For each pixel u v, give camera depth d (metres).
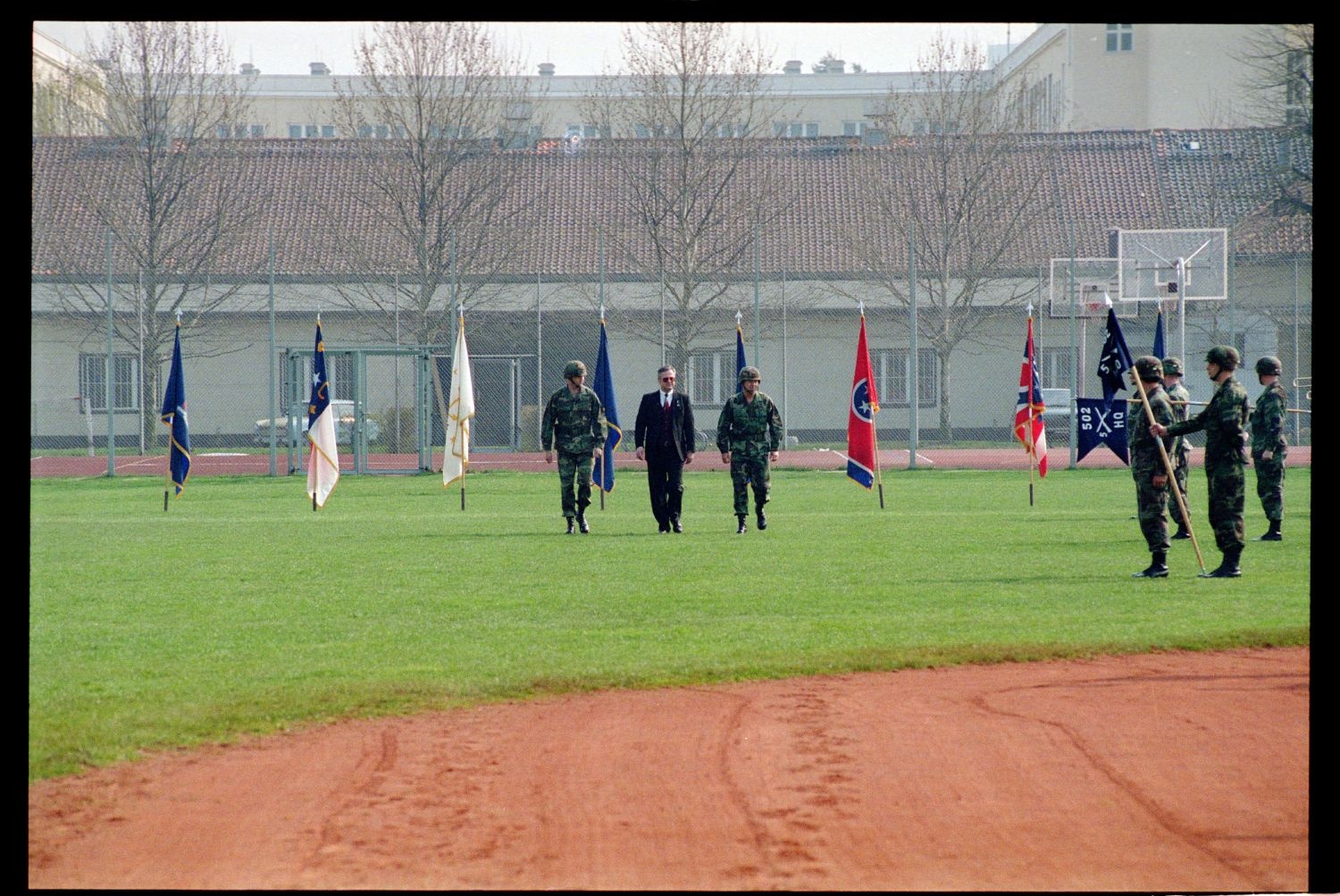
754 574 38.00
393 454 102.44
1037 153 126.12
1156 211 123.31
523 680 23.91
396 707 22.16
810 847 15.53
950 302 117.12
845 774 18.33
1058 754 19.23
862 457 59.66
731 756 19.27
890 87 130.50
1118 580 36.53
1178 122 137.00
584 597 33.94
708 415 114.62
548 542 47.25
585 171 127.81
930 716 21.53
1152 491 36.66
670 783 17.92
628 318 110.12
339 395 110.88
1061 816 16.58
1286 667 25.12
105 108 116.88
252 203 117.00
